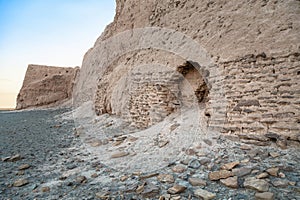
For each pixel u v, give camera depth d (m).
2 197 2.94
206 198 2.29
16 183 3.38
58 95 28.05
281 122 3.60
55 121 12.23
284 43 3.91
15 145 6.46
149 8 8.54
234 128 4.20
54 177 3.61
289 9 3.98
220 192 2.39
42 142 6.66
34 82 28.73
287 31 3.93
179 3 6.84
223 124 4.42
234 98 4.42
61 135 7.66
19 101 28.12
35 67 30.73
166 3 7.46
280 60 3.90
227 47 4.88
